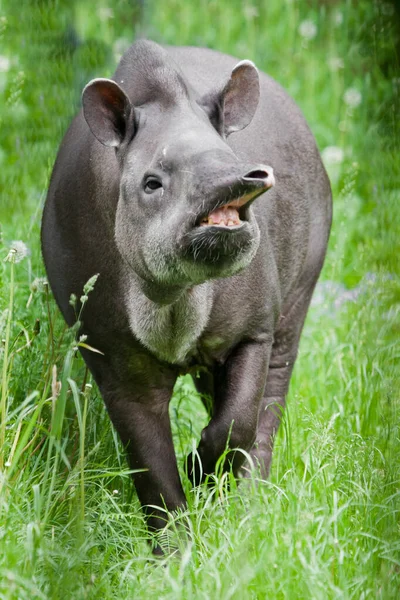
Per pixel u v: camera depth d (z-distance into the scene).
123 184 10.16
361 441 11.72
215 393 11.75
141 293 10.62
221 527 10.21
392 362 13.45
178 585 9.27
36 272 13.99
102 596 9.51
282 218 12.36
